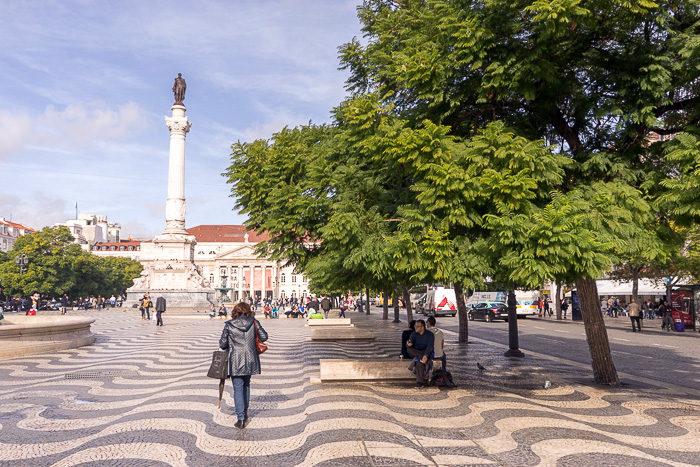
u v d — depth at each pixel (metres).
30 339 16.75
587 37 8.46
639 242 8.12
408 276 8.98
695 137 7.39
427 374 10.52
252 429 7.14
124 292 97.38
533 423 7.54
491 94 8.45
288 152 11.88
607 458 6.01
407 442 6.52
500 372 12.68
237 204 13.28
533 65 7.70
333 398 9.18
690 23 8.56
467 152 7.81
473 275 7.89
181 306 57.06
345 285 11.22
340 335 21.02
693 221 8.16
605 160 8.58
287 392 9.83
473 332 27.66
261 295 125.62
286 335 24.25
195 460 5.87
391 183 9.98
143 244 105.06
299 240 12.36
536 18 7.09
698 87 8.71
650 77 7.97
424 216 8.06
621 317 48.06
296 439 6.64
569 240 7.04
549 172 7.70
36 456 6.01
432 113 8.98
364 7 12.08
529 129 9.03
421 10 10.09
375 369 10.99
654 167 9.20
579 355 16.92
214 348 18.00
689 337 24.55
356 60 11.78
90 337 19.48
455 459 5.91
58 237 69.25
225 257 126.25
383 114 8.77
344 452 6.11
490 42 8.03
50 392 9.84
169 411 8.20
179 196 59.31
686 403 9.03
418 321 10.76
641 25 8.38
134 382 10.93
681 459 6.00
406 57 8.31
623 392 10.05
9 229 119.19
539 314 47.22
